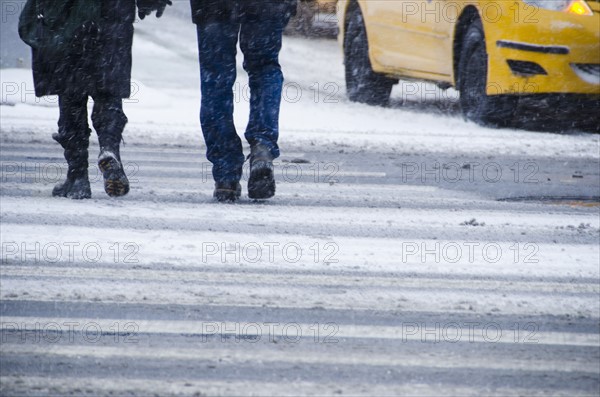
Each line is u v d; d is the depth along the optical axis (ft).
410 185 61.77
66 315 32.35
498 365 28.30
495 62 91.40
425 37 100.68
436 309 34.14
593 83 90.99
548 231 47.73
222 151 52.70
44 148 74.90
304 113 101.40
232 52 51.65
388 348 29.66
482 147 81.00
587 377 27.45
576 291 37.01
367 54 109.70
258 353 28.89
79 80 50.52
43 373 26.91
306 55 144.97
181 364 27.78
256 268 39.06
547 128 96.43
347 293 35.86
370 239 44.83
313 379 26.76
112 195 51.44
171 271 38.24
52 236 43.50
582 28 90.17
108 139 50.70
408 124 95.86
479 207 54.29
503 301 35.40
